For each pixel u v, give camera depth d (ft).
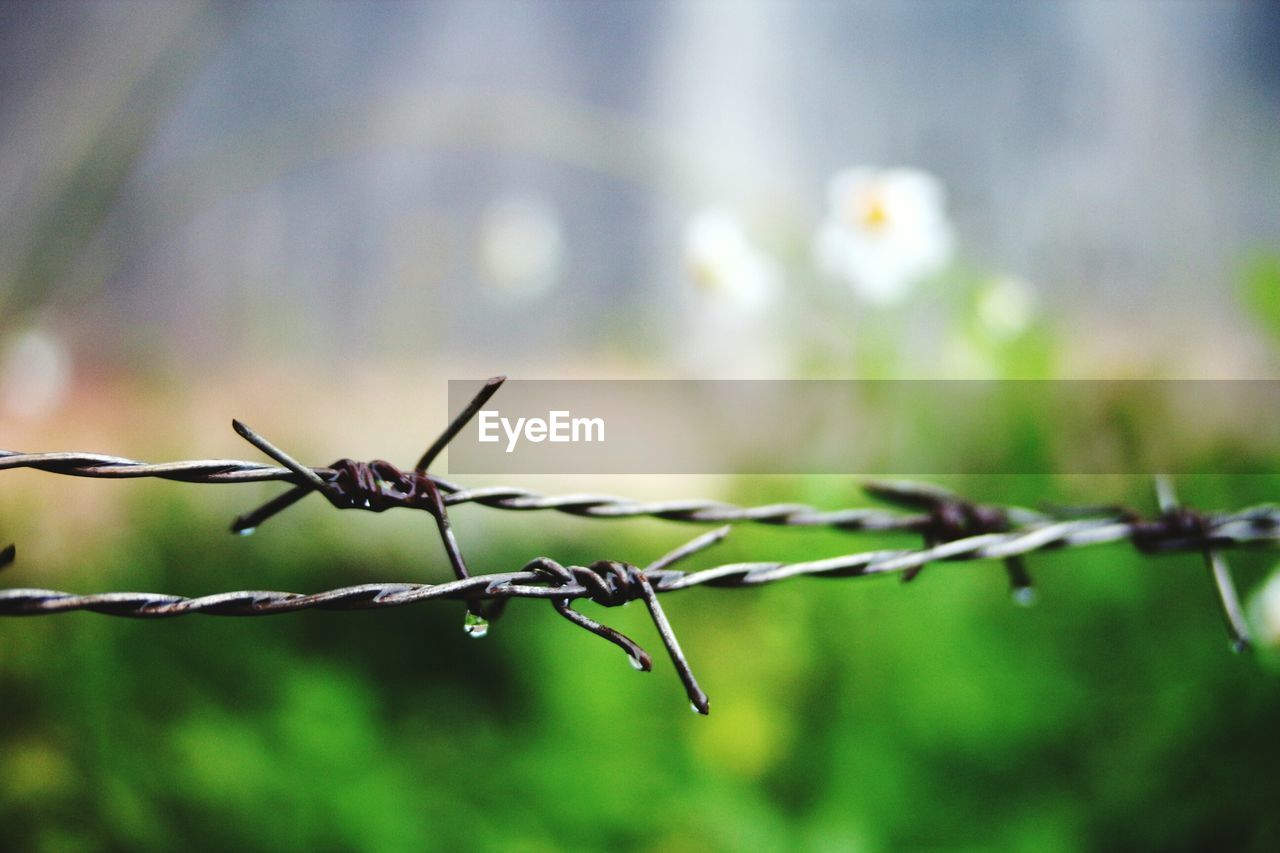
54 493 2.88
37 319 3.57
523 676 2.85
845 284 3.32
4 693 2.26
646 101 10.87
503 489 1.53
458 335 6.87
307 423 4.01
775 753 2.32
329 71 9.88
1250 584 2.39
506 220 5.22
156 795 2.08
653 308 5.32
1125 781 2.08
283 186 8.14
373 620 3.03
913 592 2.44
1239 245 5.31
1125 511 1.70
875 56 9.88
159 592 2.76
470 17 10.78
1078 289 4.51
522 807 2.22
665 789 2.25
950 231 3.20
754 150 9.88
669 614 2.80
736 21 10.48
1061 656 2.30
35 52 6.16
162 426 3.67
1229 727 2.11
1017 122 9.14
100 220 3.67
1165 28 9.38
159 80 3.79
